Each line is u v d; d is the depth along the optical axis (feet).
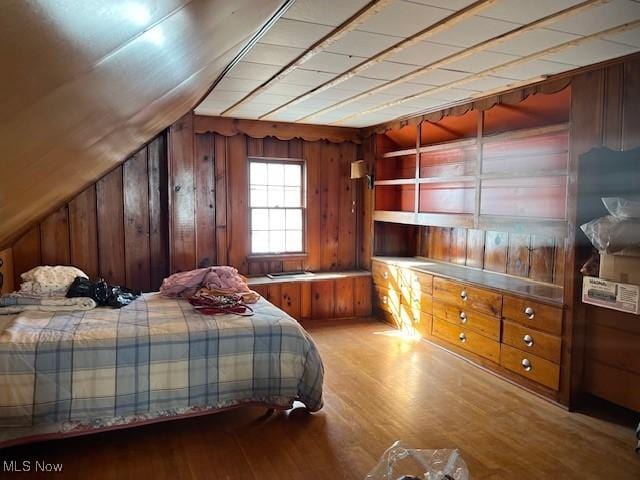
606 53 8.65
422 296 14.88
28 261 13.19
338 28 7.30
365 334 15.55
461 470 4.43
